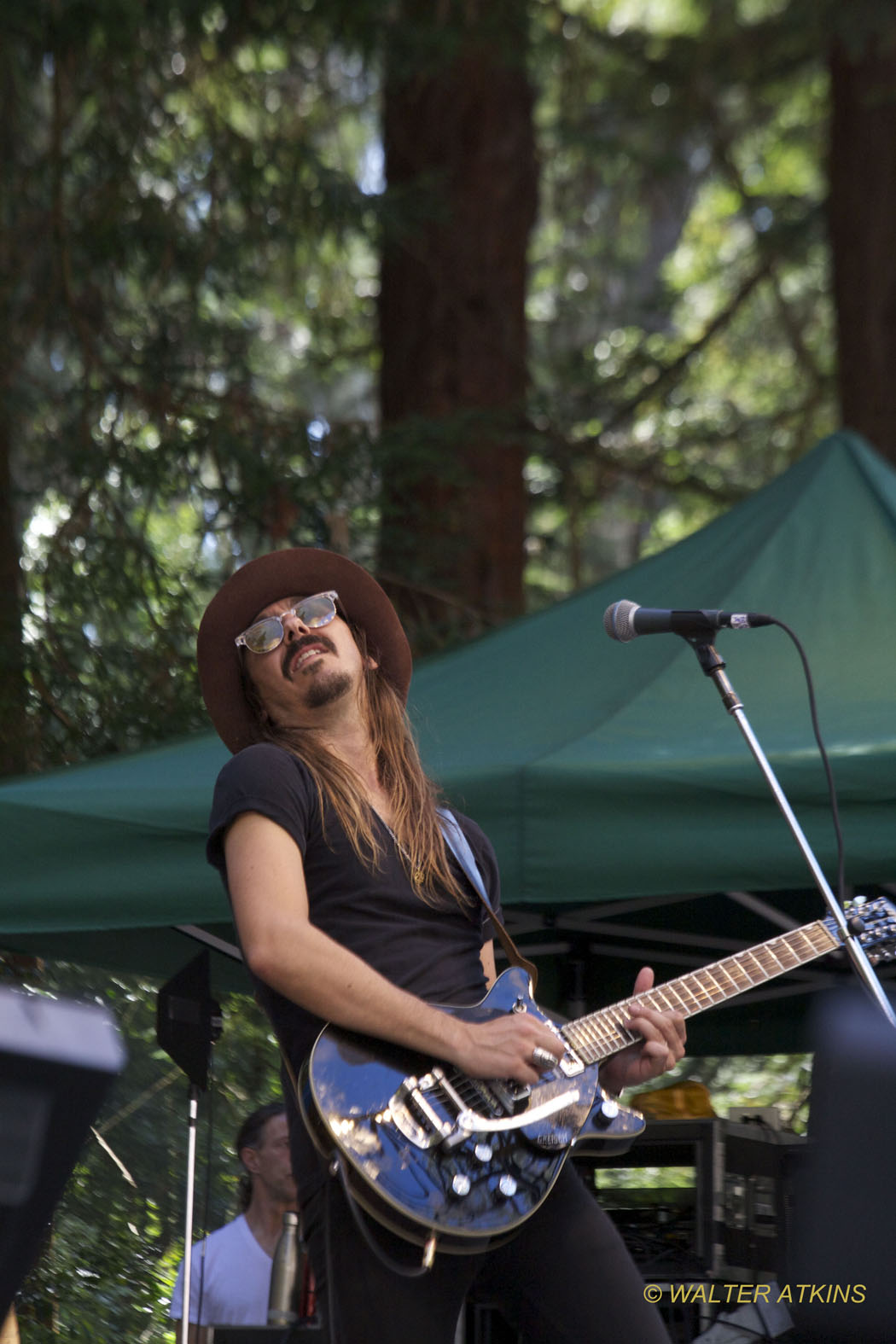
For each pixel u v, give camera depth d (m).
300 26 12.47
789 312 18.38
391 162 14.13
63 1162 2.22
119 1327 7.43
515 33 13.49
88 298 12.37
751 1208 5.43
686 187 20.28
